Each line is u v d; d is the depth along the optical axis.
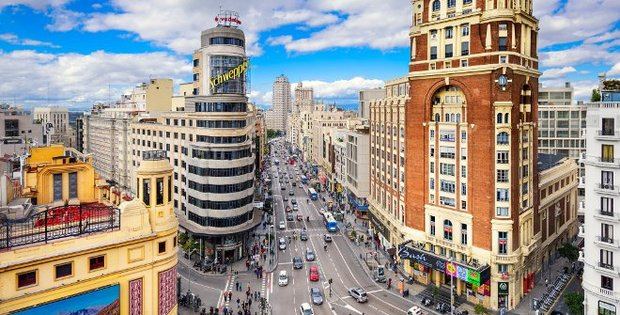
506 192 66.12
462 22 69.50
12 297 30.27
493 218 66.38
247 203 92.06
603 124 54.41
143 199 38.31
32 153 45.50
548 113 129.00
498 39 66.00
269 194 159.38
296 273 82.88
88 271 33.94
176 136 98.88
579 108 128.00
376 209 102.12
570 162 99.44
